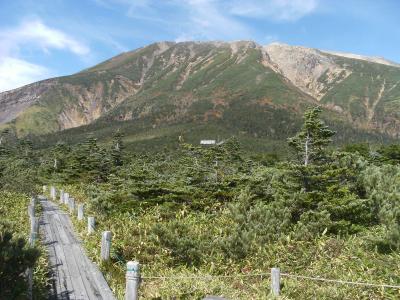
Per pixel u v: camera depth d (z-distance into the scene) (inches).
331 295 501.4
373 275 565.3
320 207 759.7
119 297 457.7
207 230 813.2
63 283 473.1
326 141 923.4
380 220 739.4
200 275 572.7
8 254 334.0
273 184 879.7
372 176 816.9
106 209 982.4
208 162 1768.0
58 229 784.3
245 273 620.1
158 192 1042.1
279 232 714.8
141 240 711.7
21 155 3299.7
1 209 874.8
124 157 2568.9
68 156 2564.0
